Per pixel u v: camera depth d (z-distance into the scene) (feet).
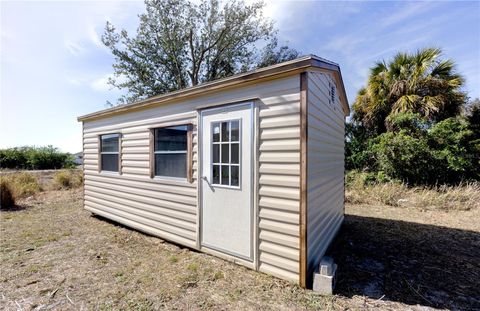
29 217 17.85
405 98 26.25
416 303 7.04
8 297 7.41
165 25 42.29
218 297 7.38
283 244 8.14
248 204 9.09
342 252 11.03
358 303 7.00
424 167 24.18
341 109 15.48
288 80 8.04
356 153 30.30
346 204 21.85
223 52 45.65
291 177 7.93
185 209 11.58
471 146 24.00
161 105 12.71
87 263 9.94
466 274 8.89
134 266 9.63
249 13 43.50
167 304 7.05
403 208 20.27
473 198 20.34
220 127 10.09
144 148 13.83
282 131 8.16
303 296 7.33
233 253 9.63
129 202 14.85
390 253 10.88
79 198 25.22
